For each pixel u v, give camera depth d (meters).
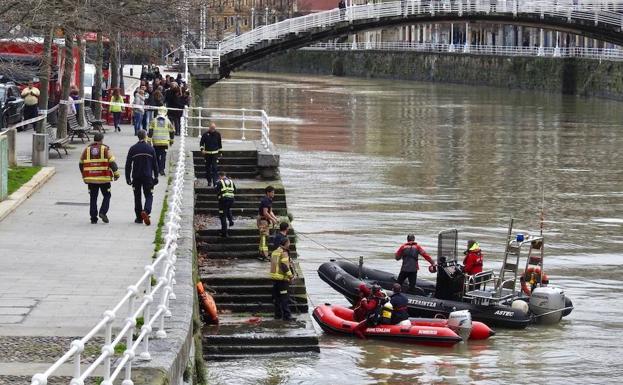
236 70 120.56
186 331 21.59
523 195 67.69
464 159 83.44
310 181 70.81
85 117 64.88
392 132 102.69
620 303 43.53
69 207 38.22
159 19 68.75
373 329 37.50
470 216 60.28
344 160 81.25
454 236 41.81
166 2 66.25
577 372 35.38
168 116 65.81
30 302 24.28
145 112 64.56
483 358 36.50
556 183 72.56
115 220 35.91
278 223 42.78
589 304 43.34
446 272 41.12
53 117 64.19
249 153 52.81
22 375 18.55
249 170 52.22
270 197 42.59
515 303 40.47
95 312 23.48
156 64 123.25
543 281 42.91
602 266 49.56
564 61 169.38
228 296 38.34
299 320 37.22
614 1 134.12
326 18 119.94
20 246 31.14
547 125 112.12
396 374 34.62
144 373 18.53
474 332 38.34
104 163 35.06
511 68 184.62
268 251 42.28
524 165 80.75
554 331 39.88
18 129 62.28
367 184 70.12
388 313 37.66
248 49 117.38
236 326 36.06
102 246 31.38
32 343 20.78
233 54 116.94
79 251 30.58
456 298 40.91
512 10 125.12
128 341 17.09
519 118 120.62
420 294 42.00
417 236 54.44
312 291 43.31
